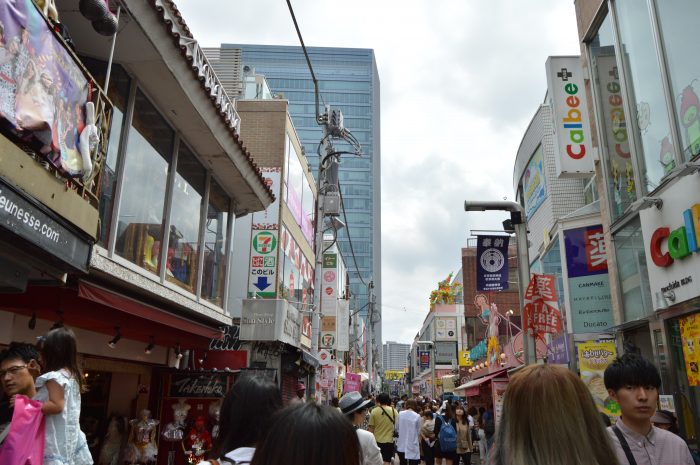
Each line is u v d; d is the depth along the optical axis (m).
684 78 8.57
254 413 2.72
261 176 12.61
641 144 10.12
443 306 65.19
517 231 11.18
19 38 4.13
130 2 6.67
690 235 7.90
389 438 10.40
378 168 133.25
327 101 128.25
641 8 9.94
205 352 12.59
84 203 5.25
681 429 8.63
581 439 1.95
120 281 7.87
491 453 2.21
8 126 4.07
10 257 4.54
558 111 13.15
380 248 130.38
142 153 8.74
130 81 8.27
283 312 14.60
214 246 12.06
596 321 14.69
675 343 8.88
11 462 3.01
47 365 3.50
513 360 19.25
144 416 9.73
